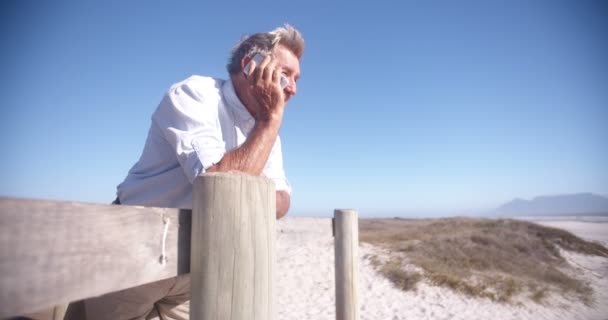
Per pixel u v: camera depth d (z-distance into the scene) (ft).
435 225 65.87
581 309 27.63
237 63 6.63
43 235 1.96
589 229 149.59
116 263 2.40
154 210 2.79
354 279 9.64
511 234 52.65
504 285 29.32
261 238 3.11
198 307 2.87
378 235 52.11
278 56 6.72
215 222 2.91
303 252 37.81
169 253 2.90
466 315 24.09
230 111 6.45
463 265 34.65
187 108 5.67
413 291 28.07
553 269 38.88
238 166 5.09
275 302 3.28
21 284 1.84
